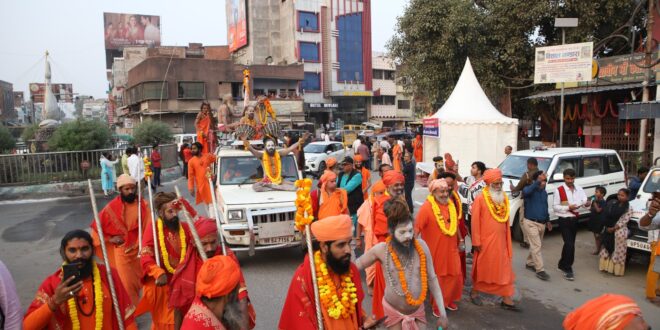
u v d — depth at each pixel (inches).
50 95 1100.5
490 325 209.0
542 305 233.5
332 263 119.6
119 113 2151.8
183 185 723.4
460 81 647.8
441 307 150.2
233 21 2260.1
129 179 205.2
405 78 922.1
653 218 223.6
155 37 2805.1
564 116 780.0
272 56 2144.4
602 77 642.2
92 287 122.4
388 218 148.3
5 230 428.1
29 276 292.5
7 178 617.3
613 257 278.1
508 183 363.6
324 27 2090.3
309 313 118.3
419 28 810.2
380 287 166.2
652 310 225.3
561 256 294.0
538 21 769.6
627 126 666.8
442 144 605.0
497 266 220.7
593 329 82.7
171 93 1584.6
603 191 291.0
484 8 846.5
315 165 812.6
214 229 148.9
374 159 893.2
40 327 113.3
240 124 368.2
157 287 160.4
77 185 628.7
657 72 562.6
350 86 2169.0
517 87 803.4
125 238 205.6
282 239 289.1
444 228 205.9
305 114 2014.0
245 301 121.3
